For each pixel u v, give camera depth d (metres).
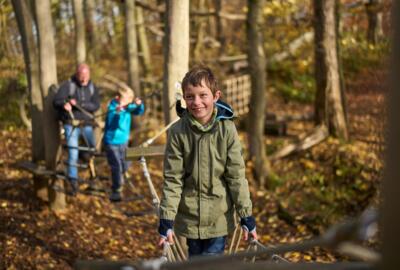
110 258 8.05
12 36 14.48
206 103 3.72
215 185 3.92
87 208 9.47
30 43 8.92
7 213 8.77
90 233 8.70
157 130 14.55
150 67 18.11
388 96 1.28
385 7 6.25
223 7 23.27
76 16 12.67
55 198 9.04
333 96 13.52
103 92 16.14
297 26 15.46
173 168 3.89
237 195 3.91
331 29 13.49
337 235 1.30
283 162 13.16
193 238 4.00
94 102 8.45
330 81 13.59
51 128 8.69
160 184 11.20
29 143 13.02
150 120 15.41
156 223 9.48
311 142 13.41
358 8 15.41
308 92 18.88
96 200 9.79
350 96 15.17
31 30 8.94
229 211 4.03
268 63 19.83
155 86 16.41
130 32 13.75
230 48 21.97
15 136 13.44
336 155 12.78
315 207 11.32
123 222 9.31
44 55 8.58
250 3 12.59
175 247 4.61
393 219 1.25
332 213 10.95
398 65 1.26
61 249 8.05
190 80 3.72
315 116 13.84
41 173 8.51
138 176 11.44
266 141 14.39
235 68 19.22
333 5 13.60
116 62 21.56
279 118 15.60
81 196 9.77
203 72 3.75
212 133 3.81
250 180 12.45
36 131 9.02
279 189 12.20
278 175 12.62
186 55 7.08
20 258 7.57
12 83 14.07
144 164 5.88
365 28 17.50
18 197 9.44
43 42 8.58
